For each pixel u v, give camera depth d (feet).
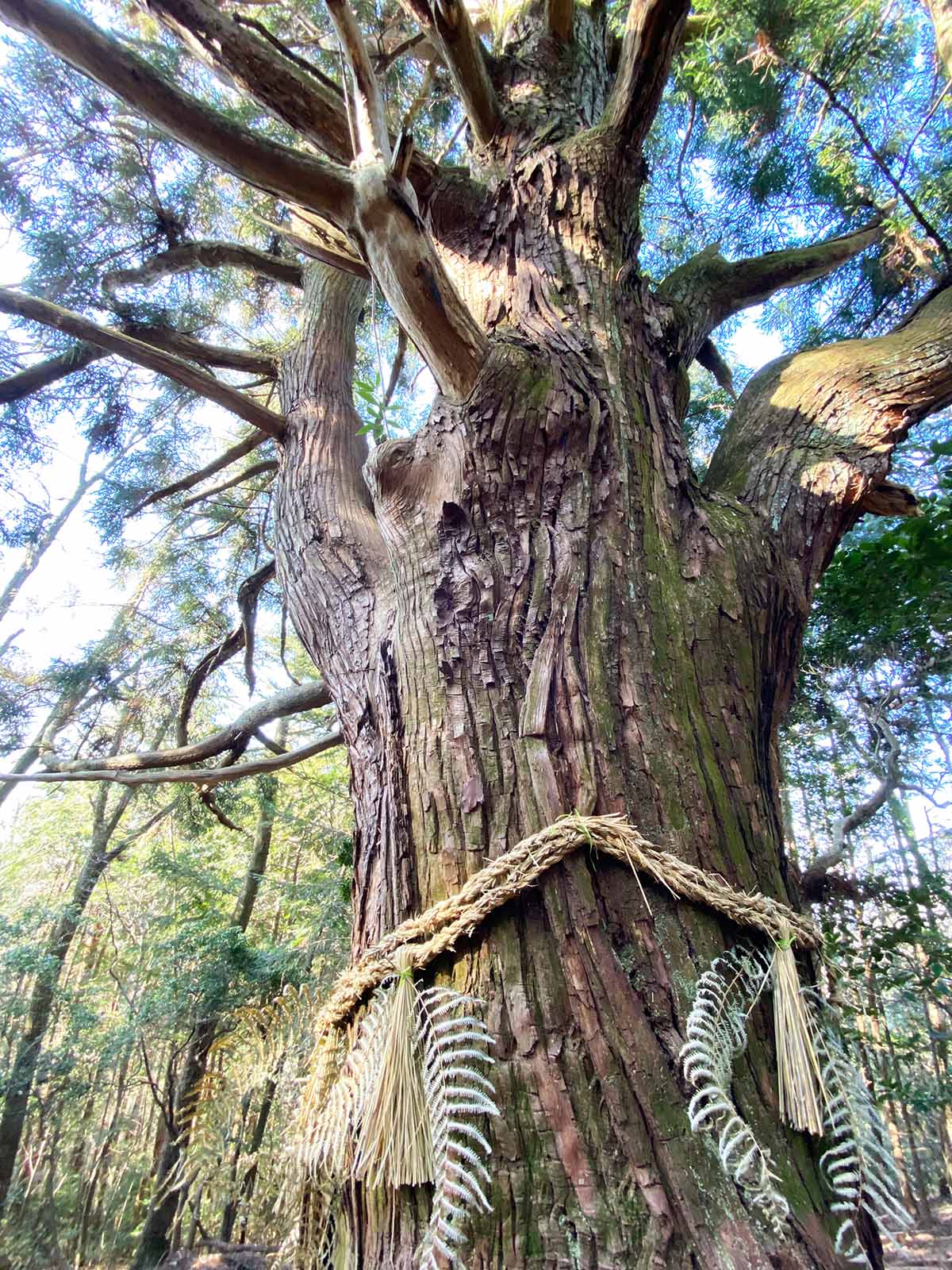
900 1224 3.18
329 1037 4.07
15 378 9.12
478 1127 3.25
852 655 10.64
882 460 6.21
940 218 10.56
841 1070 3.59
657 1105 3.21
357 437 8.70
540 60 7.96
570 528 4.88
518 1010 3.47
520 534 4.91
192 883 29.25
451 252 6.95
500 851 3.92
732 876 4.00
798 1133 3.39
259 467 12.95
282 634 14.61
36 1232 24.39
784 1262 2.87
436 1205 3.12
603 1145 3.14
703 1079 3.32
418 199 6.78
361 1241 3.47
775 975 3.69
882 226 10.02
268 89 5.34
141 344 8.24
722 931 3.81
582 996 3.47
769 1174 3.09
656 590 4.88
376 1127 3.30
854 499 6.06
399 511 5.42
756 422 6.85
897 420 6.40
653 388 6.00
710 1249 2.87
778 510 5.93
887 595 9.84
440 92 13.56
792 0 11.25
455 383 5.29
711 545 5.33
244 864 35.63
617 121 6.57
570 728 4.22
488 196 6.88
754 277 8.21
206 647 18.79
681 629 4.81
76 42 4.50
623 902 3.75
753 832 4.31
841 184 12.87
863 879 9.35
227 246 10.75
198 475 12.71
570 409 5.21
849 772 11.41
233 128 4.77
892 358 6.77
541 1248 2.96
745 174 13.83
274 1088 4.85
